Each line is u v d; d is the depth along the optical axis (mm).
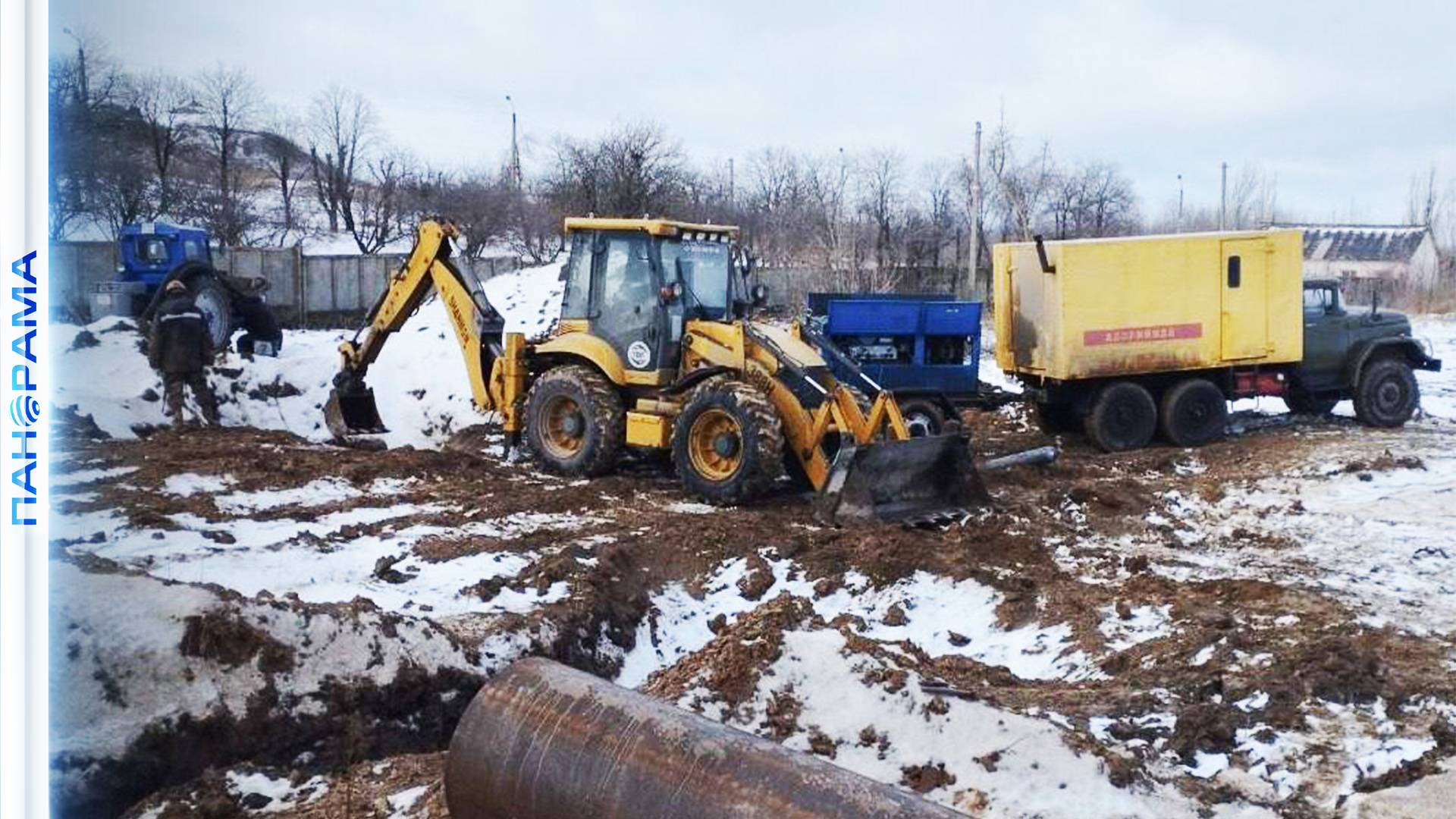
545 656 6910
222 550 8570
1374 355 15703
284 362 16438
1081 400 14516
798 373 10742
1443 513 10625
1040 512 10758
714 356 11445
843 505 9883
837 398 10398
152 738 5375
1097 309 14180
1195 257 14414
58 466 11227
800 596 8500
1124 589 8312
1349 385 15555
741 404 10555
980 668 7012
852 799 3668
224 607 5855
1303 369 15344
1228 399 14875
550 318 21250
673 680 6227
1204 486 11820
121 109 28875
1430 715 5973
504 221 36688
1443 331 28547
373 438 13945
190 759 5445
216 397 15094
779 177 39562
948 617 8141
